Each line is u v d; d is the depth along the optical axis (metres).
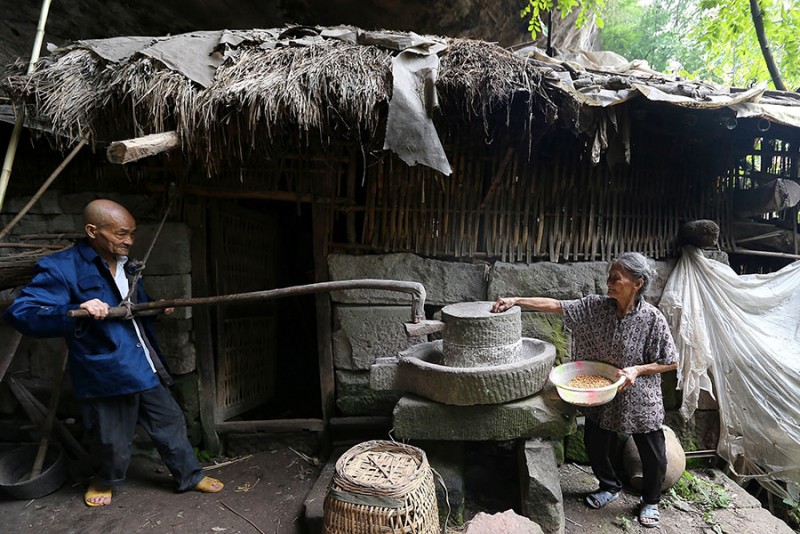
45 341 3.25
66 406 3.19
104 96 2.38
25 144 3.13
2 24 3.37
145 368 2.42
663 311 2.88
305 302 4.83
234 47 2.53
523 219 2.89
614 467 2.73
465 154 2.82
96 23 3.83
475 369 2.13
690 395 2.77
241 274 3.59
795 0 4.17
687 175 3.00
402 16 4.41
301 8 4.30
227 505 2.57
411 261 2.90
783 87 4.12
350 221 2.92
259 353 3.79
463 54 2.45
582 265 2.88
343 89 2.24
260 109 2.23
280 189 2.96
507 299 2.37
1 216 3.20
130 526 2.39
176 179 2.95
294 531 2.35
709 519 2.38
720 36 4.79
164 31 4.18
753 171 3.16
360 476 1.91
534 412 2.21
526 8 4.40
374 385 2.39
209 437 3.11
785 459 2.70
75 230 3.12
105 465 2.45
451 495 2.32
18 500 2.61
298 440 3.12
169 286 2.98
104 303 2.15
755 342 2.70
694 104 2.33
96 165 3.07
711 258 2.97
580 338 2.36
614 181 2.89
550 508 2.16
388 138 2.16
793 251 3.10
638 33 7.80
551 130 2.71
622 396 2.22
